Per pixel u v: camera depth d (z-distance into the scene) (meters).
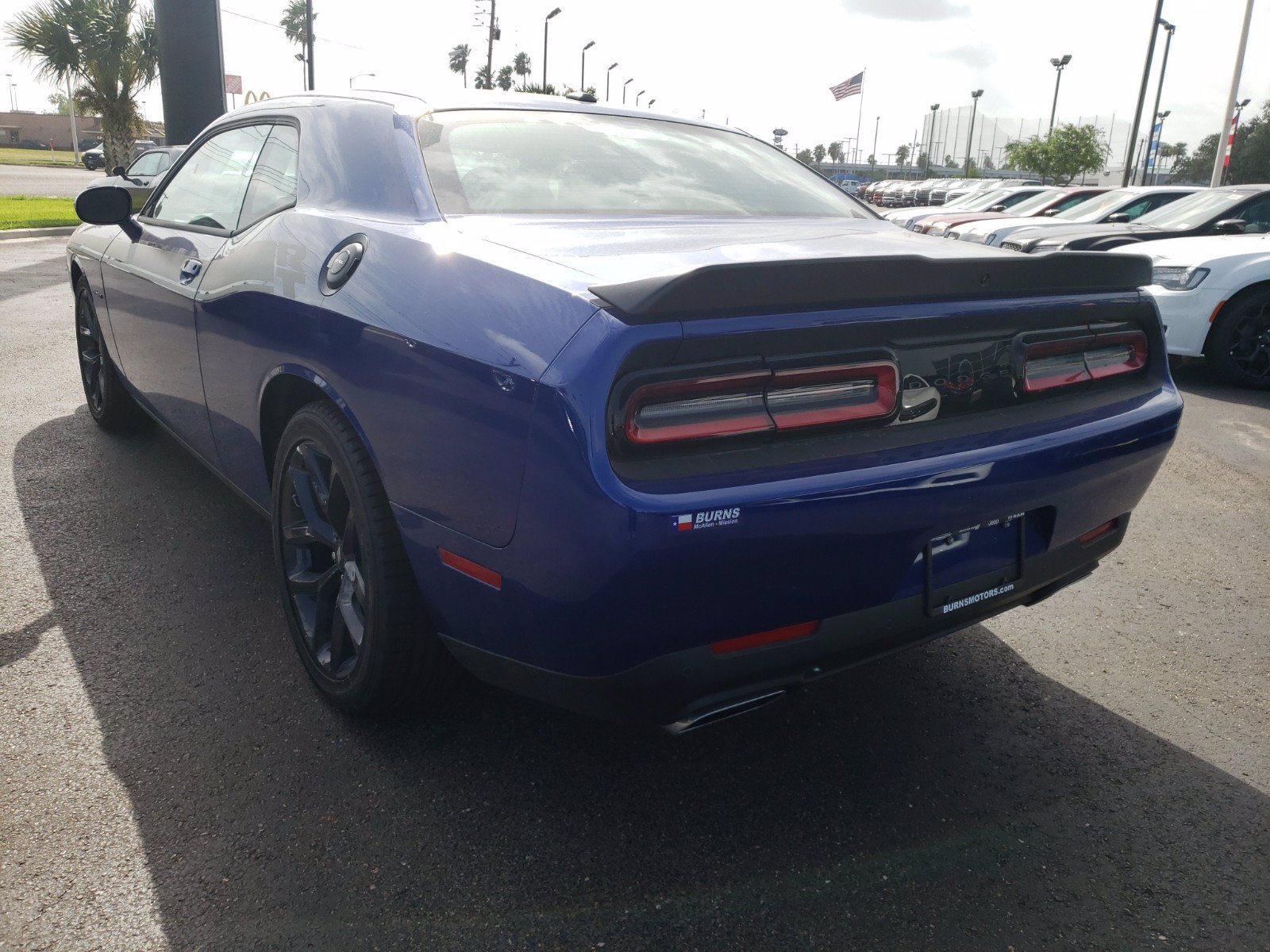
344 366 1.93
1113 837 1.90
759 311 1.55
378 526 1.95
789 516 1.53
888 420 1.70
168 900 1.65
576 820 1.90
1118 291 2.11
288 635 2.61
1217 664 2.63
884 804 1.98
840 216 2.56
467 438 1.62
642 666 1.58
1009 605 2.02
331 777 2.01
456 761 2.08
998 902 1.71
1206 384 6.72
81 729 2.15
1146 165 34.22
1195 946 1.62
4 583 2.87
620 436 1.46
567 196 2.20
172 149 11.66
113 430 4.39
